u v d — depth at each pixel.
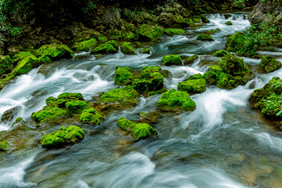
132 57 13.14
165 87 8.47
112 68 10.60
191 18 23.12
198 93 7.60
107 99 7.20
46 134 5.54
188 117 6.37
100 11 17.09
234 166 4.33
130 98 7.36
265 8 11.74
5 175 4.32
